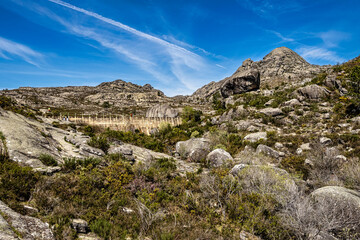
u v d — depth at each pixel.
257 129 25.81
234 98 48.22
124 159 11.32
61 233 4.23
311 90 31.48
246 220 6.09
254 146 17.64
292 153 15.65
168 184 8.88
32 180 5.83
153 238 4.94
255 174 8.37
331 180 9.05
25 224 3.92
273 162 13.67
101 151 11.91
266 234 5.63
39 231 3.91
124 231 4.78
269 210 6.41
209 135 23.02
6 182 5.32
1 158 6.90
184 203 7.10
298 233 5.29
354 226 5.21
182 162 15.47
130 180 8.09
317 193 6.89
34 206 5.03
